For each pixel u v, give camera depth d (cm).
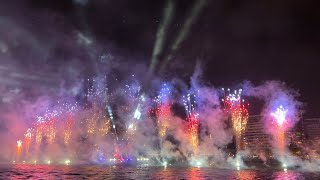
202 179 2058
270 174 2395
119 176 2339
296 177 2158
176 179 2062
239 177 2173
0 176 2375
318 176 2225
